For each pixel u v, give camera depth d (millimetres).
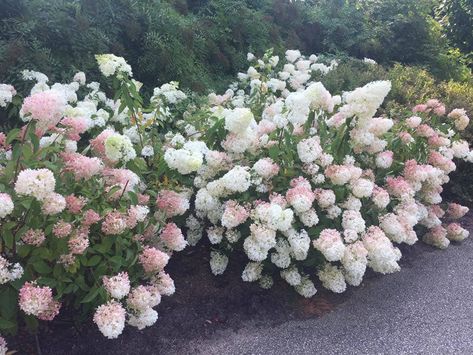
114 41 5211
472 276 3691
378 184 3840
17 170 2379
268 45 7746
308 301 3211
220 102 4945
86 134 3564
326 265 3158
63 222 2270
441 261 3920
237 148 3191
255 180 3102
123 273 2367
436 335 2930
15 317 2312
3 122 3713
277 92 5973
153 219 2779
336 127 3623
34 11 4562
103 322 2156
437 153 4176
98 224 2459
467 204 5148
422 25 9430
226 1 7422
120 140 2691
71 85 4055
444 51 9617
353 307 3188
